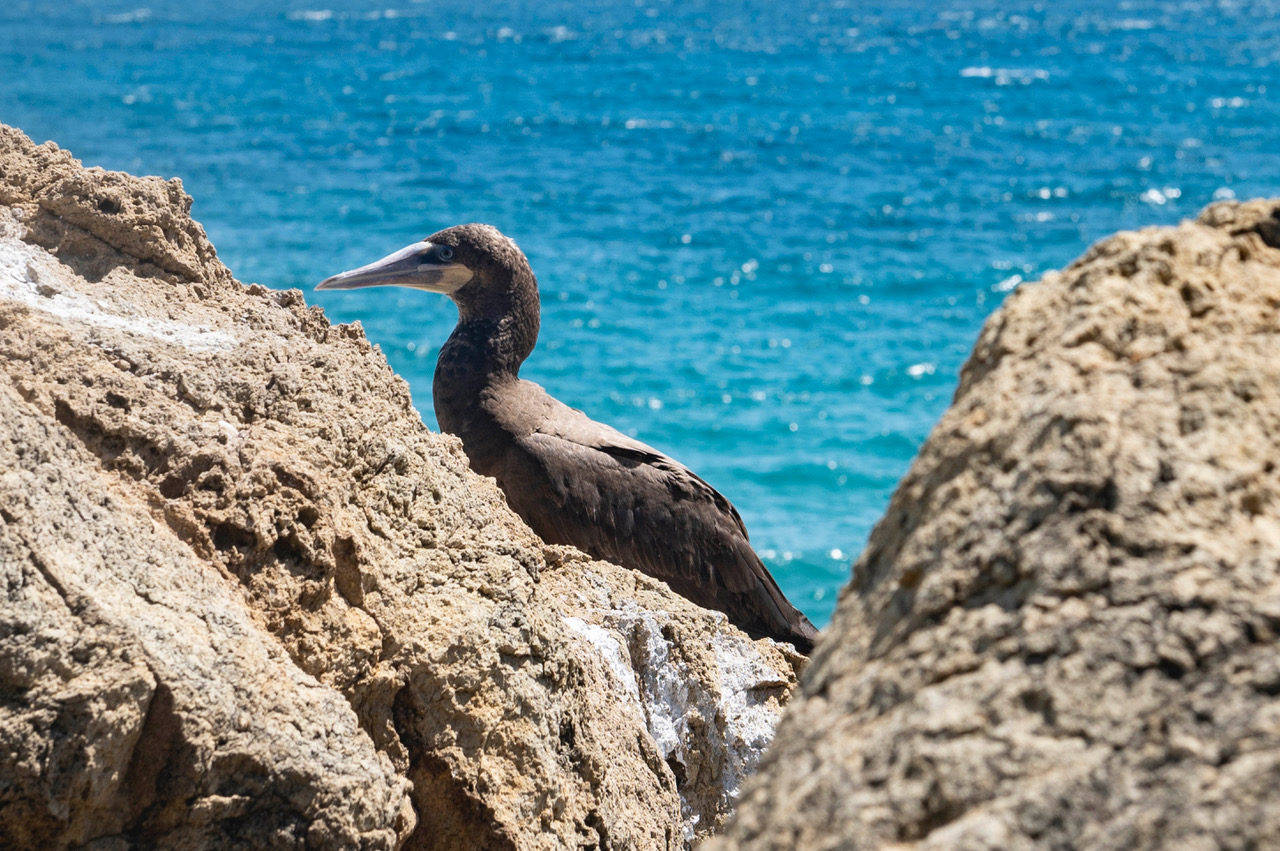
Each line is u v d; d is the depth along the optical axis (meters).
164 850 5.06
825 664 4.08
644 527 13.62
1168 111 98.19
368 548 6.34
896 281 51.72
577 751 6.61
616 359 41.53
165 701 5.02
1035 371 4.08
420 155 78.06
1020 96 107.44
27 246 6.93
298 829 5.21
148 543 5.51
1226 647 3.33
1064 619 3.49
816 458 33.78
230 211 60.00
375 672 6.04
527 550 7.05
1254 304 4.14
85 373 6.16
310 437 6.55
